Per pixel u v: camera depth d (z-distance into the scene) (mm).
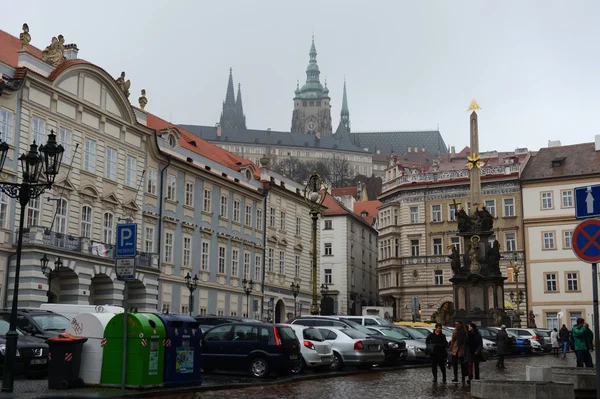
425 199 91812
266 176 78375
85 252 48844
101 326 20703
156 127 66750
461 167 95812
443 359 26469
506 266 85938
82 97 51688
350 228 106062
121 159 55562
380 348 32344
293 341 27359
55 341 20266
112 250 52156
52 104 48688
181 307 60719
